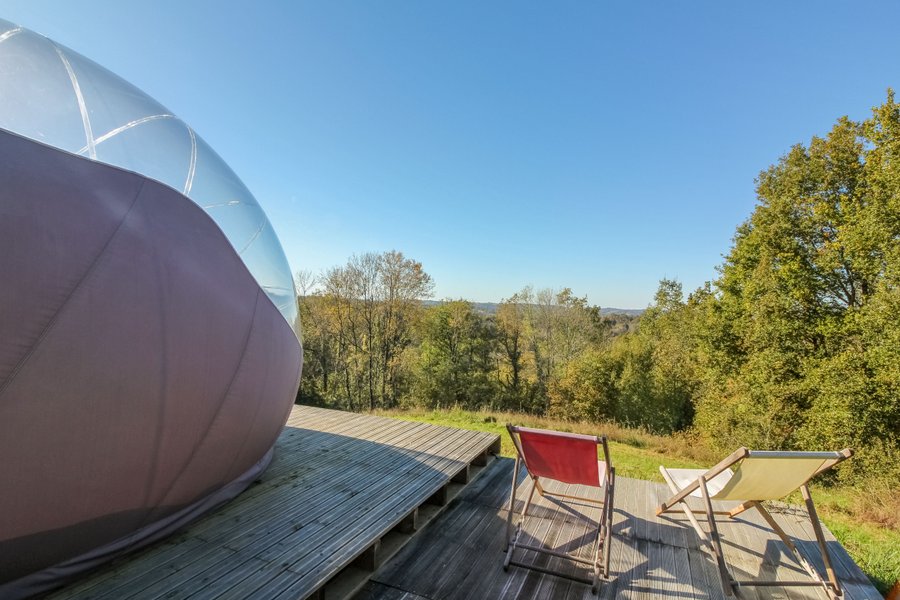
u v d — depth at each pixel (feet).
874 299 34.58
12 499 4.92
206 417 6.94
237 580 6.52
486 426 28.81
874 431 34.65
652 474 20.39
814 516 8.67
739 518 11.26
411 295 84.53
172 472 6.75
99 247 5.51
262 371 8.15
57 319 5.04
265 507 9.11
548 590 7.87
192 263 6.73
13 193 4.93
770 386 43.29
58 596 5.91
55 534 5.54
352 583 7.72
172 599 5.98
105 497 5.84
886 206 32.96
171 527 7.63
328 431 15.61
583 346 98.17
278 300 9.14
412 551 9.00
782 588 8.43
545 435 8.37
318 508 9.15
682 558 9.23
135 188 6.33
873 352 34.86
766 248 45.83
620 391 84.17
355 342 86.28
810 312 43.62
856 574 8.96
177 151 7.75
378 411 39.50
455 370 93.66
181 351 6.30
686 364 77.30
